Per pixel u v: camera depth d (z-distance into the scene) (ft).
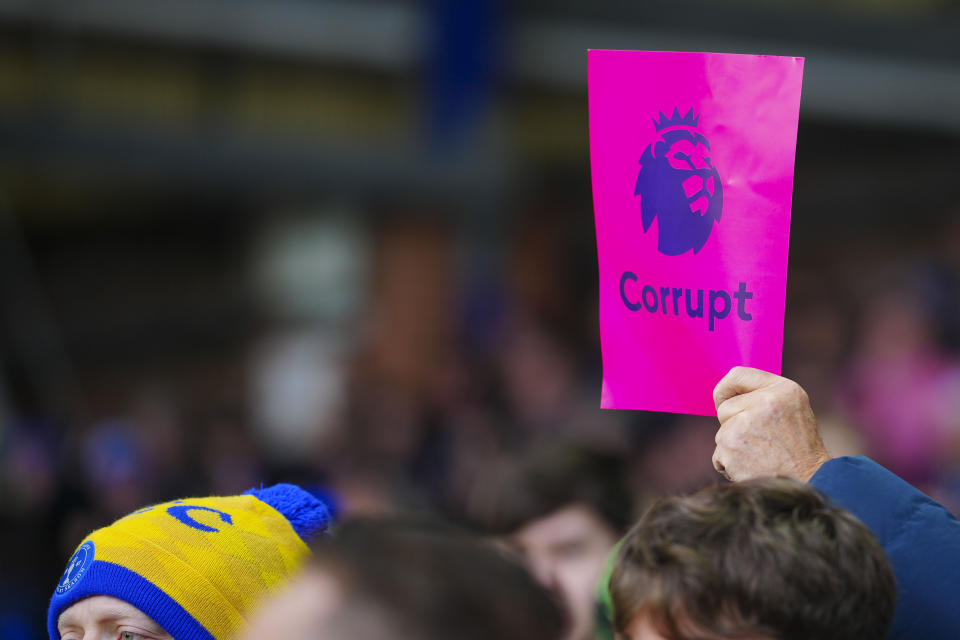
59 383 110.32
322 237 106.73
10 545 53.16
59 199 115.03
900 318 76.33
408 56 94.94
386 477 59.21
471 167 93.04
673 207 17.16
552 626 9.20
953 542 14.47
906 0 97.09
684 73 16.97
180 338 114.21
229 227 116.06
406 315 97.45
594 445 26.99
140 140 90.74
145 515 16.55
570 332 94.79
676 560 12.04
